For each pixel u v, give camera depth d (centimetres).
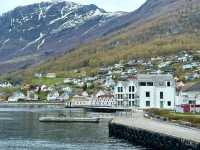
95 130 15912
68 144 12194
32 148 11544
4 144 12275
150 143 10912
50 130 16012
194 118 14100
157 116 16700
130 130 12494
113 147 11481
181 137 9106
